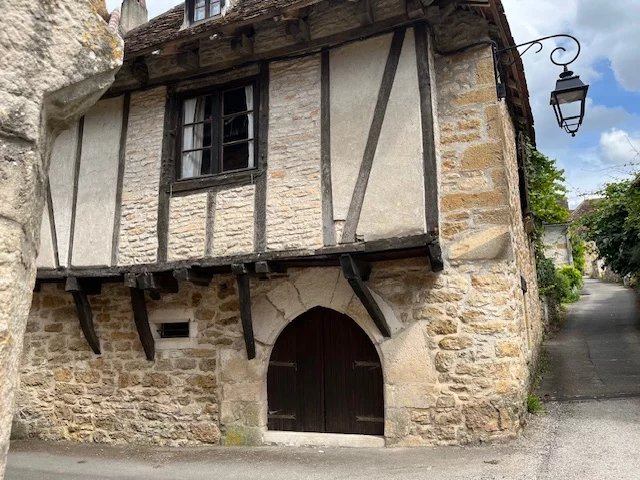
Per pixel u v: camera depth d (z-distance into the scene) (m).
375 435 5.55
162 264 5.75
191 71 6.29
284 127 5.74
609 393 6.38
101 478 4.87
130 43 6.76
